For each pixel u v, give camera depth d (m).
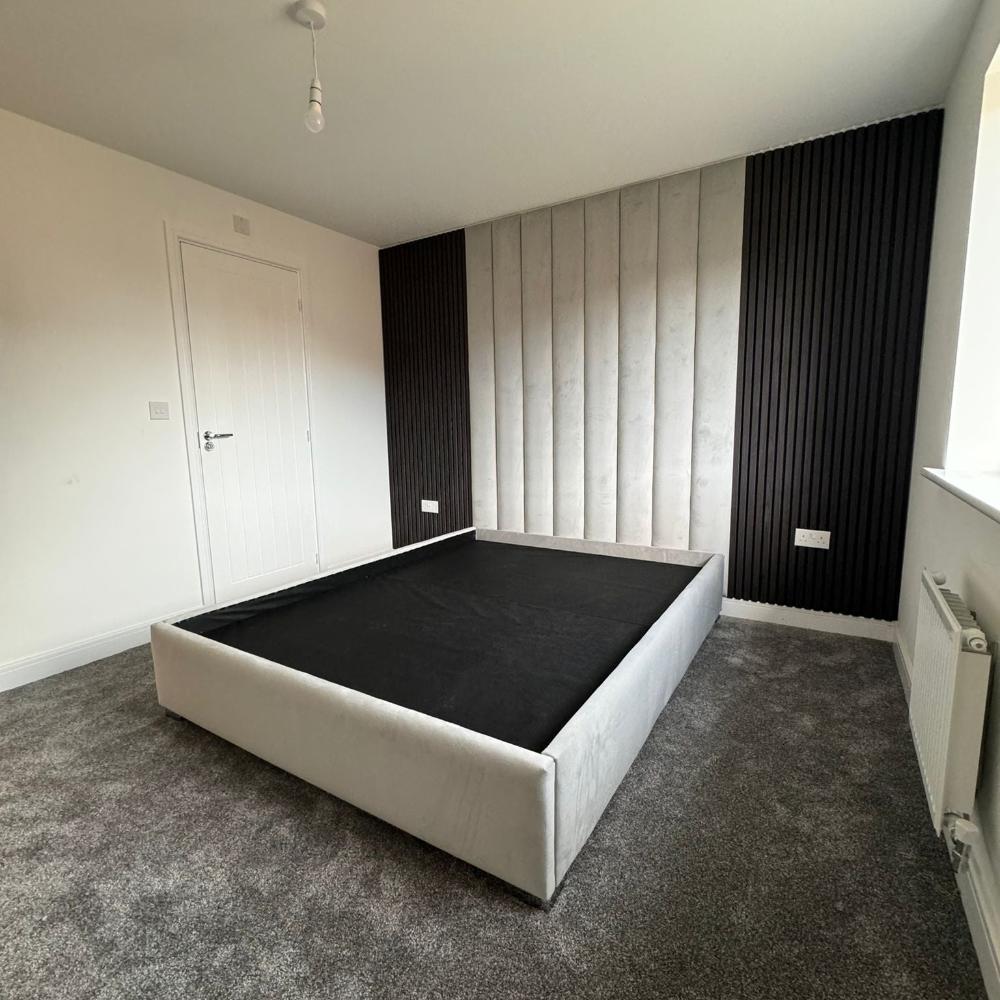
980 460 1.90
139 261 2.85
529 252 3.57
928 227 2.48
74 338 2.62
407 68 2.10
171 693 2.04
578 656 1.98
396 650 2.04
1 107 2.35
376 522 4.46
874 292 2.62
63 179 2.55
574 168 2.95
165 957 1.18
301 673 1.67
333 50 1.99
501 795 1.25
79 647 2.68
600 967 1.15
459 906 1.29
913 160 2.47
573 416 3.54
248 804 1.65
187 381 3.11
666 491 3.28
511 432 3.83
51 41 1.93
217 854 1.46
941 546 1.91
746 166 2.84
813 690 2.28
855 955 1.16
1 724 2.12
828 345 2.75
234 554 3.44
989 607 1.32
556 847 1.26
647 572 3.07
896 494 2.68
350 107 2.36
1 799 1.69
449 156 2.81
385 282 4.29
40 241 2.49
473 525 4.14
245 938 1.22
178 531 3.12
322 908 1.29
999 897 1.10
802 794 1.66
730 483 3.09
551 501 3.74
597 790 1.45
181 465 3.11
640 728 1.75
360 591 2.76
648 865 1.41
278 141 2.65
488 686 1.76
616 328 3.32
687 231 3.02
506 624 2.30
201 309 3.15
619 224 3.23
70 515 2.65
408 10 1.79
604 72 2.13
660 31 1.91
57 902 1.32
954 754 1.22
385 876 1.38
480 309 3.84
